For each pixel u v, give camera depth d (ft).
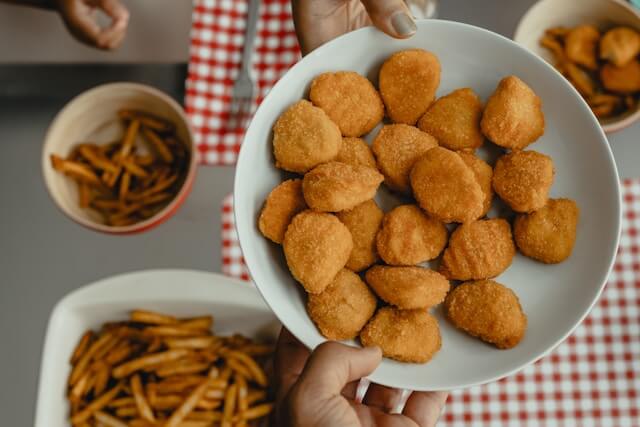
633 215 2.76
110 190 2.83
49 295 2.97
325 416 1.82
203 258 2.88
